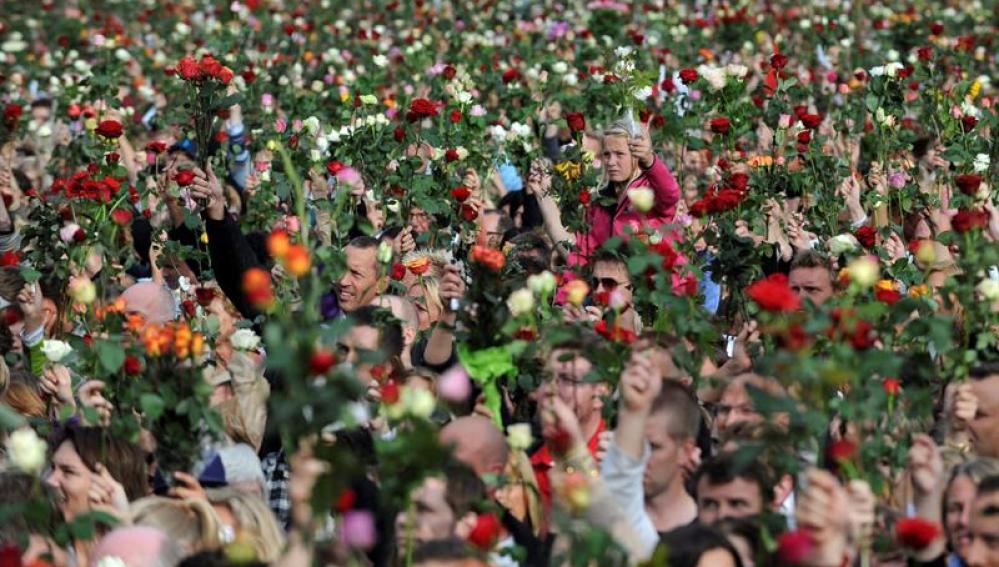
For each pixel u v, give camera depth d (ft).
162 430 30.53
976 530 26.53
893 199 54.80
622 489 26.86
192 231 53.72
